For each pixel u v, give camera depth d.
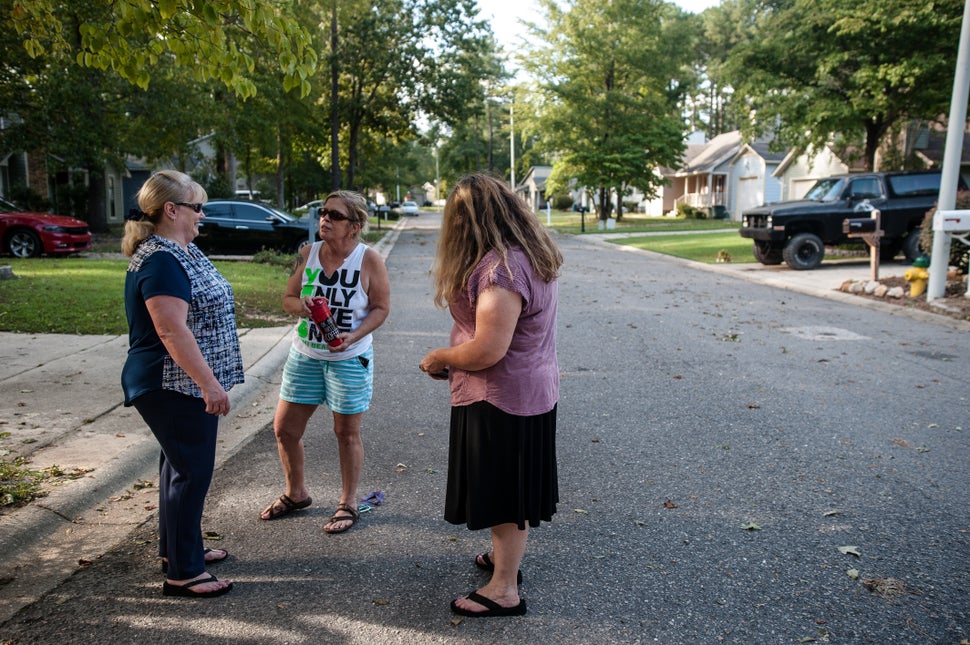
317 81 30.31
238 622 2.83
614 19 36.66
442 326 9.70
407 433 5.27
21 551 3.38
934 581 3.15
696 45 67.44
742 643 2.71
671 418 5.61
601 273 16.27
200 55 4.99
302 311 3.62
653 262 19.12
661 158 36.62
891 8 19.53
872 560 3.34
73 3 6.60
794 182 34.22
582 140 36.31
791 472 4.47
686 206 46.97
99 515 3.83
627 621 2.85
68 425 5.03
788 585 3.13
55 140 20.06
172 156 27.00
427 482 4.34
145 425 5.06
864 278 13.62
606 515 3.86
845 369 7.16
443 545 3.52
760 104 24.00
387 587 3.12
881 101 20.69
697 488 4.23
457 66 32.47
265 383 6.70
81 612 2.89
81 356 7.14
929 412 5.71
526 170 72.69
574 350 8.12
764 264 17.06
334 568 3.29
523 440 2.76
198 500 3.01
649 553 3.43
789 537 3.59
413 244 26.61
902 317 10.23
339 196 3.59
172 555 3.00
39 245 16.02
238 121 25.02
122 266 14.42
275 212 18.48
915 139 28.55
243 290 11.61
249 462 4.69
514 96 41.06
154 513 3.88
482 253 2.67
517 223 2.71
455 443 2.87
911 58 19.97
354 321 3.65
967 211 10.50
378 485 4.29
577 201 64.12
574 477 4.41
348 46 30.77
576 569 3.28
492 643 2.71
